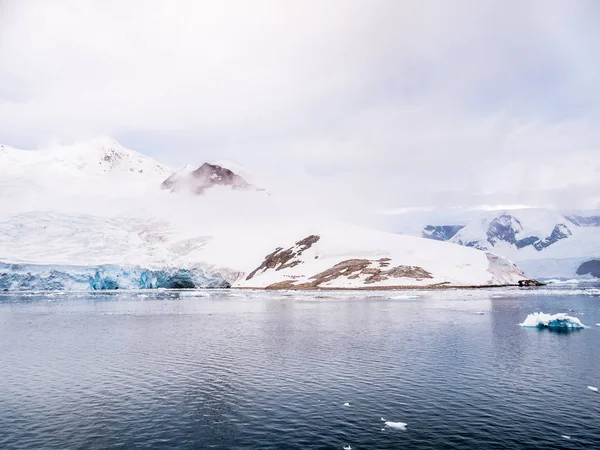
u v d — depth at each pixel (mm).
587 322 59906
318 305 92562
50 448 19797
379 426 22047
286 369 33562
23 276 150875
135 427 22234
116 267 166750
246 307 89375
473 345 42688
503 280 186250
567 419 22844
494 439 20359
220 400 26297
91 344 45094
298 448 19500
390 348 41469
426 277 172750
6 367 35062
